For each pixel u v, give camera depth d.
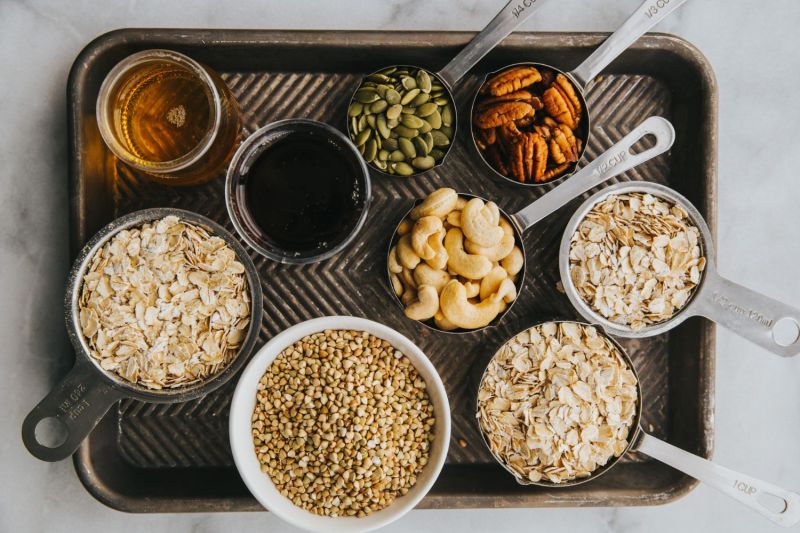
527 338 1.03
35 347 1.12
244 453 0.96
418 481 1.03
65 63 1.12
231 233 1.06
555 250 1.09
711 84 1.05
